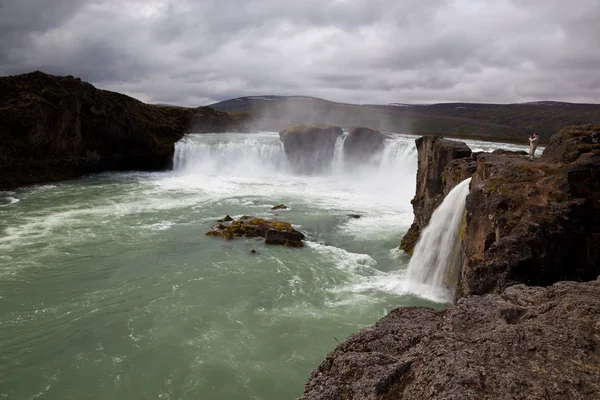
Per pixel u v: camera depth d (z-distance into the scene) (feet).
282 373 38.68
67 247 71.77
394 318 19.98
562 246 32.83
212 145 167.53
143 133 159.22
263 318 48.67
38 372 38.93
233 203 108.58
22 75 134.41
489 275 32.24
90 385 37.24
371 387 14.74
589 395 13.39
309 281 59.72
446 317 19.10
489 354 15.55
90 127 148.15
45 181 128.57
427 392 13.94
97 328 46.21
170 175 155.02
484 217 38.75
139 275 60.70
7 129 120.67
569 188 35.94
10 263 64.03
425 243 60.03
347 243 78.23
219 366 39.60
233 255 69.72
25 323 47.11
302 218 94.68
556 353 15.35
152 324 47.11
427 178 74.69
